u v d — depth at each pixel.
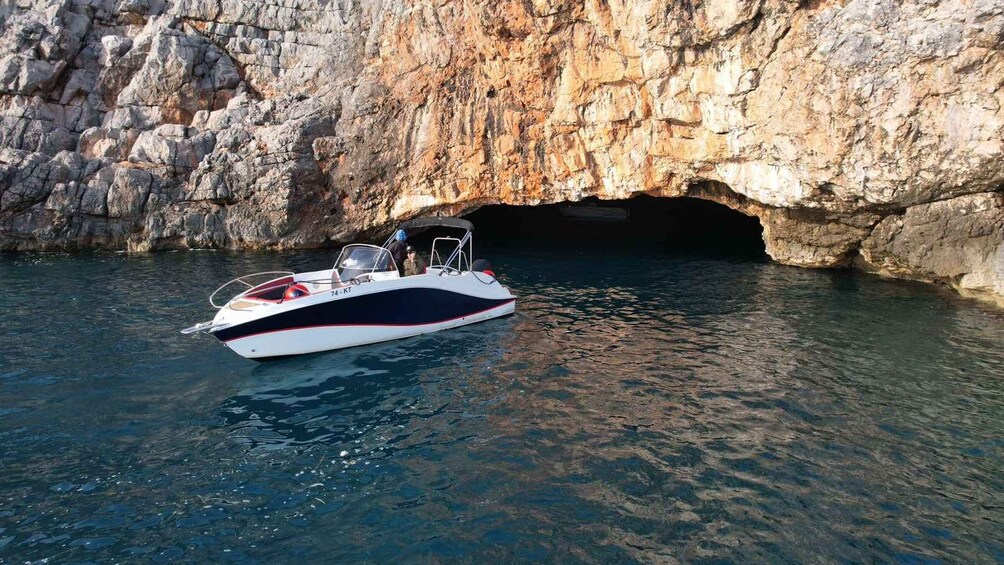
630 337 12.58
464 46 22.23
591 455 7.65
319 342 11.46
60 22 24.52
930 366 10.68
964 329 12.81
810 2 14.91
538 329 13.22
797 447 7.83
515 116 21.53
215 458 7.58
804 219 18.98
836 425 8.45
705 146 17.94
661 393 9.59
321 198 24.73
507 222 33.22
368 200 24.48
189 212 23.75
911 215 16.14
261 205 23.97
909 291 16.39
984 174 13.96
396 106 23.73
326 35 26.58
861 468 7.32
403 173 23.91
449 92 22.77
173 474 7.19
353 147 24.25
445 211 24.12
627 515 6.39
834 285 17.36
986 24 12.60
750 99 16.39
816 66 14.91
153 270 19.27
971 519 6.34
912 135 14.25
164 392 9.61
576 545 5.92
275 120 25.03
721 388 9.77
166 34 25.09
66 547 5.82
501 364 10.98
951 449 7.78
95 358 11.03
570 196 21.69
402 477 7.18
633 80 18.39
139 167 23.61
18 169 22.09
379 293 11.97
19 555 5.69
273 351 10.99
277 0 26.72
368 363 11.04
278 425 8.52
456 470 7.32
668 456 7.61
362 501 6.68
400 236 13.38
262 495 6.78
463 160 22.80
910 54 13.66
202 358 11.15
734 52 16.05
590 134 20.20
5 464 7.32
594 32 18.59
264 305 10.95
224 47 26.53
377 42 25.31
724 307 15.01
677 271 20.12
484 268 14.26
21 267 19.39
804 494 6.77
